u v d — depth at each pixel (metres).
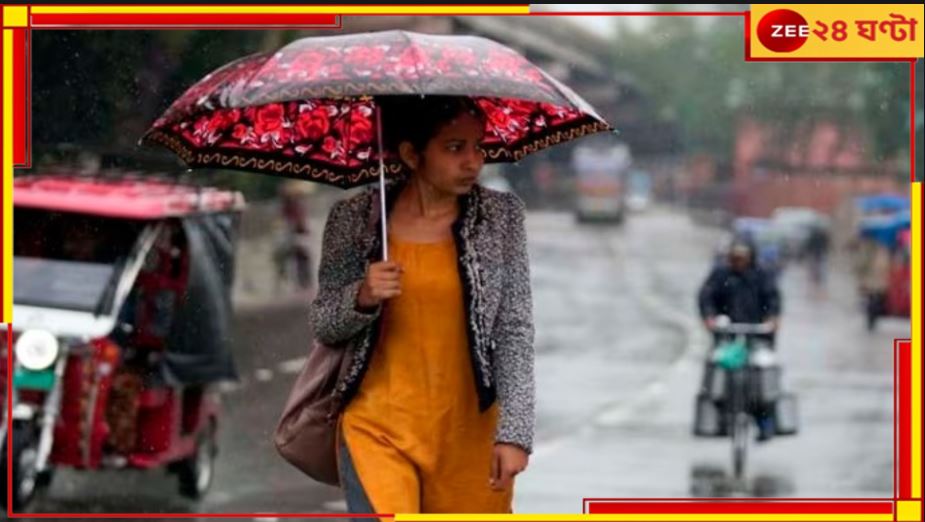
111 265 15.45
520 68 7.27
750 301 20.42
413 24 20.73
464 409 7.39
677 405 25.25
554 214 96.88
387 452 7.29
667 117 97.94
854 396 26.61
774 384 19.73
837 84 78.06
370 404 7.33
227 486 16.38
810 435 21.72
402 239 7.37
